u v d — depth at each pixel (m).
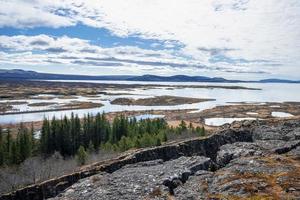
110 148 121.00
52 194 80.88
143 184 70.31
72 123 139.38
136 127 145.38
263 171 71.56
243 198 58.09
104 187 70.81
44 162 111.69
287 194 57.88
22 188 81.19
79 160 108.31
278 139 113.56
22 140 118.75
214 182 69.62
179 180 73.69
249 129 127.19
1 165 108.94
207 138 115.19
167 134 132.75
